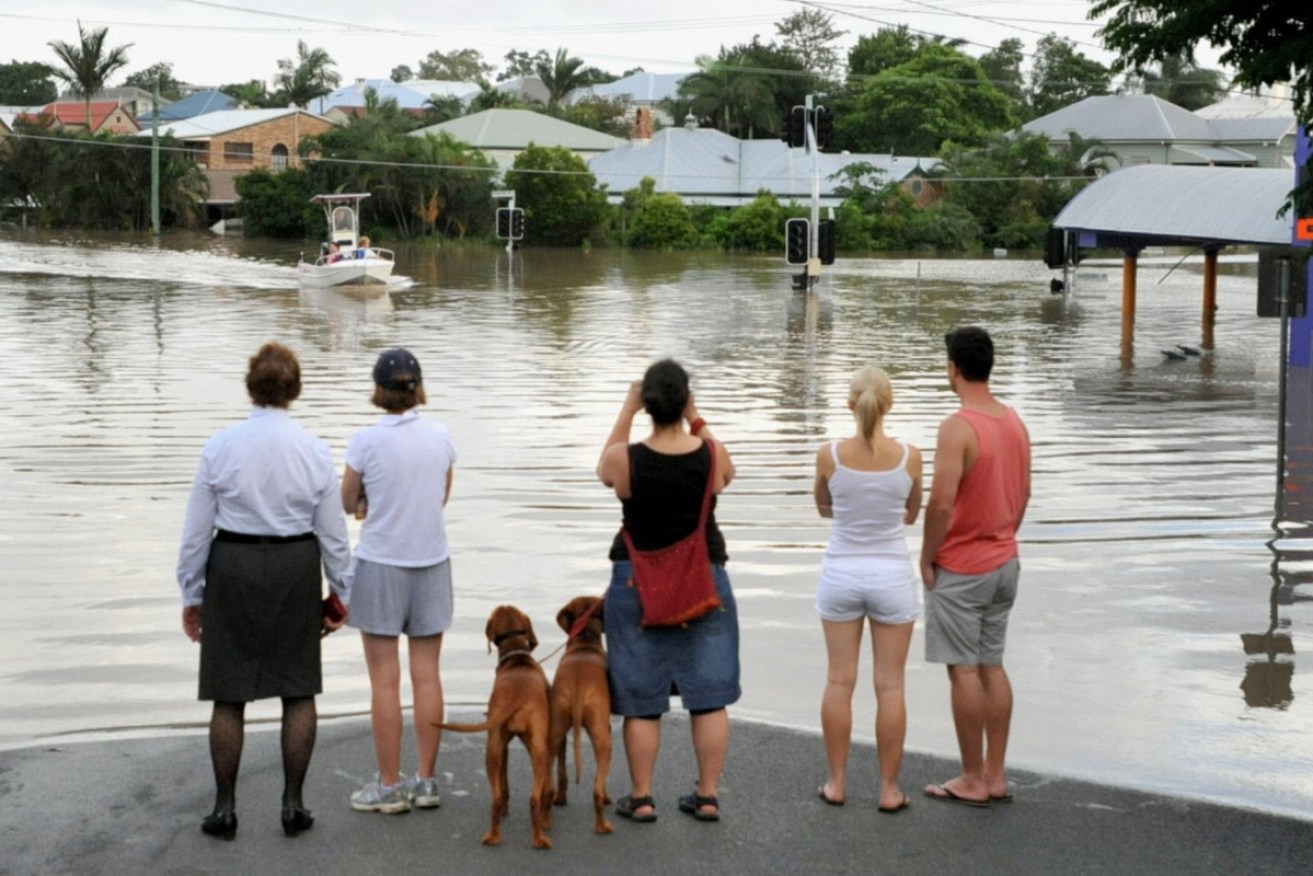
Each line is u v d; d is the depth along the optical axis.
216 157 96.75
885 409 5.95
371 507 5.89
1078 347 32.91
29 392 23.44
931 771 6.55
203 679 5.64
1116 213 37.53
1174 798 6.23
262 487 5.57
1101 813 6.04
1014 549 6.10
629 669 5.75
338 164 85.56
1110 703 8.23
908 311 43.19
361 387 24.42
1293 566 11.95
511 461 17.17
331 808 5.98
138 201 92.38
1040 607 10.54
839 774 6.07
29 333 33.84
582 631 5.93
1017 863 5.52
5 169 94.38
